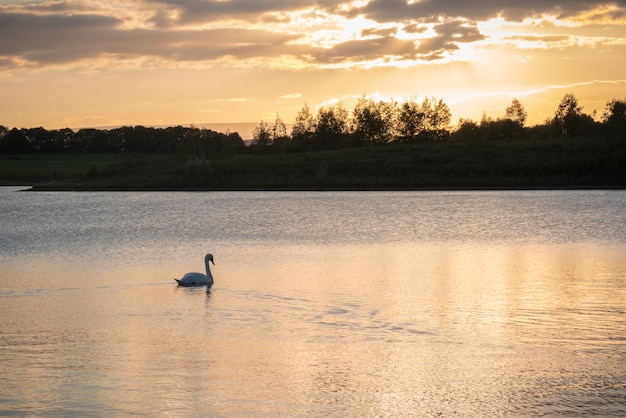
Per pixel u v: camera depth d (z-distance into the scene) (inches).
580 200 3666.3
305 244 1927.9
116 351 767.7
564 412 591.2
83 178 6210.6
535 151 5935.0
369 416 587.8
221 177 5762.8
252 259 1584.6
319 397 629.0
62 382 663.8
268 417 581.9
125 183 5762.8
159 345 790.5
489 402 616.4
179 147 7076.8
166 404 608.7
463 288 1160.8
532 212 2965.1
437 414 591.8
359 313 952.9
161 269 1422.2
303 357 742.5
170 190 5383.9
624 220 2551.7
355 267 1433.3
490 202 3624.5
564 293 1107.3
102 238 2132.1
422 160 5871.1
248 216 2977.4
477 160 5757.9
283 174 5753.0
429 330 857.5
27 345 792.9
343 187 5300.2
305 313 952.3
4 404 605.0
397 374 689.0
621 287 1159.0
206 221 2748.5
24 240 2084.2
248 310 975.0
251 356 748.0
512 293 1108.5
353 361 731.4
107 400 617.0
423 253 1694.1
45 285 1209.4
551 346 785.6
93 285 1206.9
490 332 848.3
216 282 1230.3
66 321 914.1
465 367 711.1
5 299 1074.7
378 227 2432.3
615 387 649.0
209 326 877.2
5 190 5836.6
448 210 3157.0
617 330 856.3
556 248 1760.6
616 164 5177.2
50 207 3681.1
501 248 1785.2
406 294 1101.7
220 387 653.9
